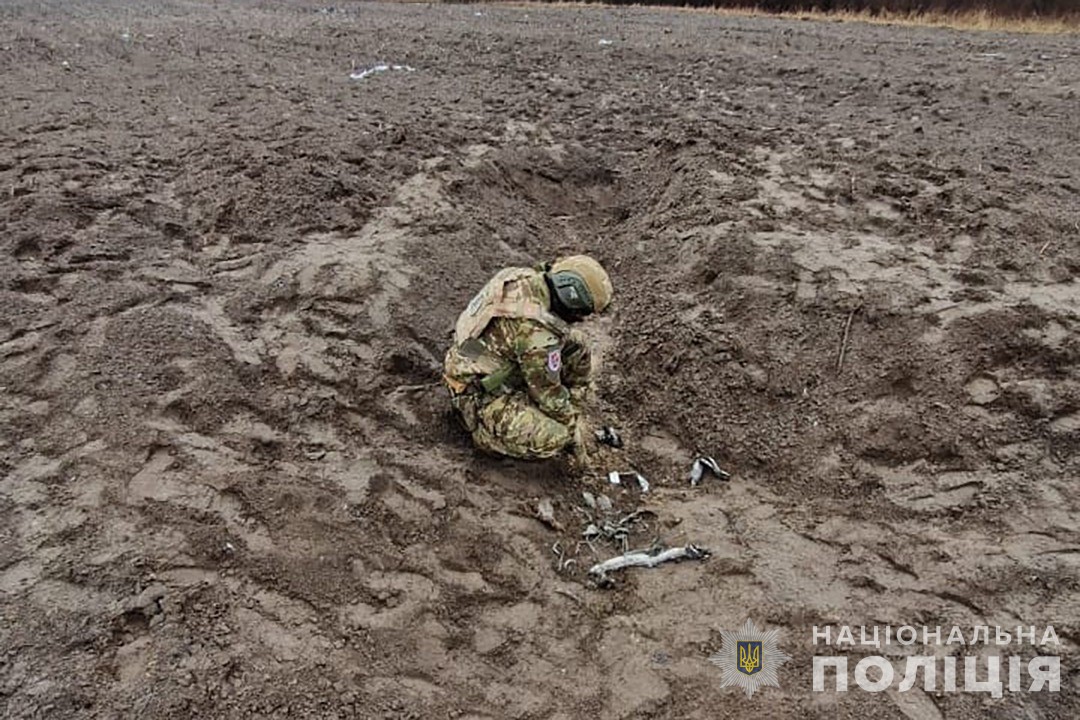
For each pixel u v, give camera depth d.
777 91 7.71
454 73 8.35
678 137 6.20
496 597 2.96
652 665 2.78
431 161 5.75
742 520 3.42
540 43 9.99
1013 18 13.02
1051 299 3.99
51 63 7.75
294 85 7.39
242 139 5.73
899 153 5.64
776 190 5.26
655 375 4.21
